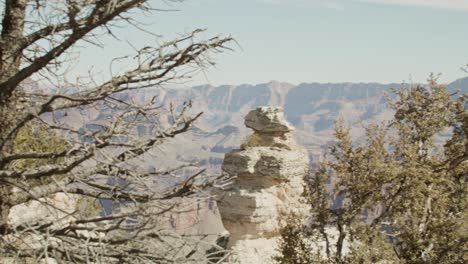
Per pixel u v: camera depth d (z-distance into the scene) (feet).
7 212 25.73
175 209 24.00
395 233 103.14
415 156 107.34
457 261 98.89
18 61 27.04
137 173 25.13
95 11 22.50
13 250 23.25
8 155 25.99
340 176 103.96
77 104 24.82
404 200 99.25
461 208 111.34
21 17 26.37
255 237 136.36
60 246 23.77
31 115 23.76
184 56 24.76
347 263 93.20
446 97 119.14
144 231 24.07
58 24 23.82
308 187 105.91
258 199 134.10
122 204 25.48
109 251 24.52
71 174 24.35
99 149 22.93
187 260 23.82
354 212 99.76
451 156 114.93
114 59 24.17
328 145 106.83
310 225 106.22
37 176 24.34
